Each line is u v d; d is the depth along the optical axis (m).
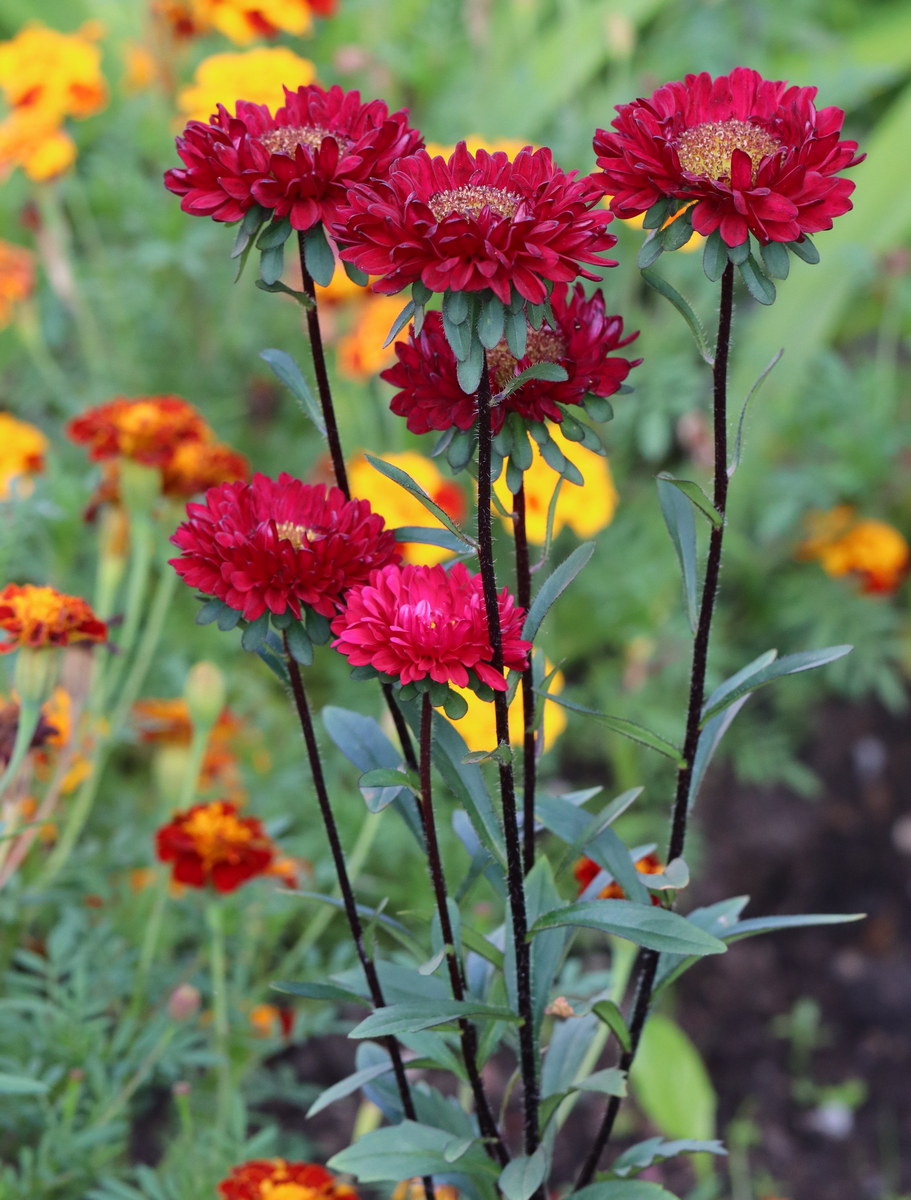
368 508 0.81
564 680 1.74
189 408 1.12
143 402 1.10
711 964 1.57
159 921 1.07
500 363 0.81
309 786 1.34
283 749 1.42
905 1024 1.51
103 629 0.98
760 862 1.66
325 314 1.55
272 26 1.63
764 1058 1.47
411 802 0.88
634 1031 0.88
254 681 1.47
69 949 1.07
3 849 1.03
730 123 0.80
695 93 0.81
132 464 1.09
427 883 1.33
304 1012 1.07
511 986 0.88
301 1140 1.15
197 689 1.06
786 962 1.57
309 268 0.80
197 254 1.65
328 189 0.78
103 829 1.28
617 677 1.70
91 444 1.09
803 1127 1.41
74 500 1.30
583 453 1.32
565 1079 0.93
